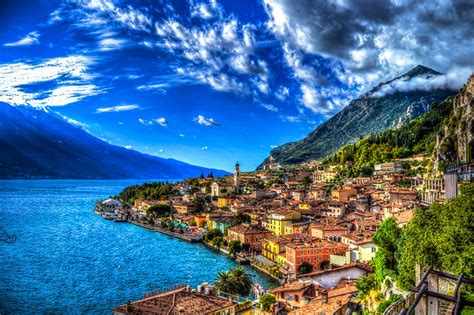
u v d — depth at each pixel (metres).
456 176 115.38
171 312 71.06
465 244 51.09
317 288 94.38
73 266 154.75
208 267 159.75
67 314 103.81
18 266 151.88
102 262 163.12
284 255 159.38
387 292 65.56
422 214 61.72
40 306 109.25
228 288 104.31
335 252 150.75
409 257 57.78
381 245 74.62
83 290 124.25
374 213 199.25
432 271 40.34
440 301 39.00
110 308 108.50
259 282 141.62
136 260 169.38
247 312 85.56
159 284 132.12
